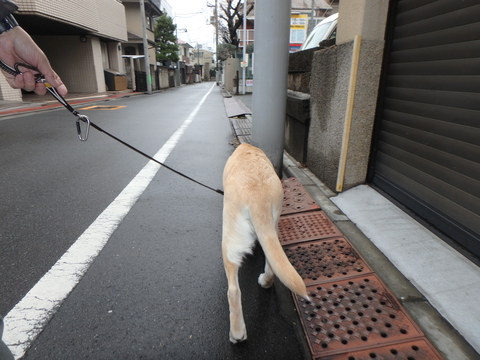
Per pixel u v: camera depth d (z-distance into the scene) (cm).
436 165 258
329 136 380
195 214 343
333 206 341
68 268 244
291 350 176
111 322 193
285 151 599
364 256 250
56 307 204
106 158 558
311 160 451
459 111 229
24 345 175
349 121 335
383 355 162
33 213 338
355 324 184
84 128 827
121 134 773
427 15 259
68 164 520
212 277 238
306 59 487
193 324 193
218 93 2608
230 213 186
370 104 334
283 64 391
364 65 317
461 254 230
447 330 179
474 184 221
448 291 204
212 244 283
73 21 1453
